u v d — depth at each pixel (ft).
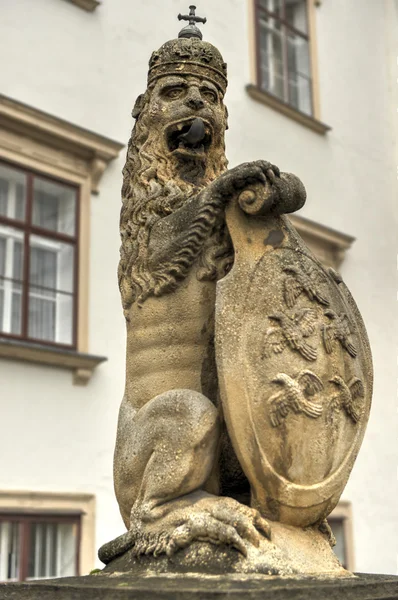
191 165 7.04
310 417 6.01
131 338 6.70
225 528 5.51
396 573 22.66
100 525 17.21
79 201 18.84
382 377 23.95
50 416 17.01
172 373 6.42
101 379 18.03
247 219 6.27
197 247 6.40
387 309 24.72
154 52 7.36
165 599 4.94
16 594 5.75
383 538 22.62
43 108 18.34
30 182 18.29
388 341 24.41
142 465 6.15
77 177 18.89
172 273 6.44
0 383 16.44
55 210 18.67
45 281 18.25
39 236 18.34
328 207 24.06
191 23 7.68
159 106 7.09
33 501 16.34
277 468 5.87
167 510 5.85
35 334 17.93
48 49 18.71
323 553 5.97
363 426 6.47
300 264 6.37
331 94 25.39
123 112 19.83
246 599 4.81
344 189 24.70
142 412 6.28
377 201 25.55
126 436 6.36
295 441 5.93
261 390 5.89
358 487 22.52
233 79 22.58
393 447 23.52
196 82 7.11
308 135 24.17
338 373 6.27
